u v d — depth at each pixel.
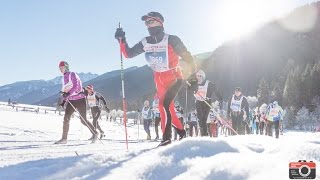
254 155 3.01
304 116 85.06
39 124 21.67
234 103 12.19
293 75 99.06
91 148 7.61
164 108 5.55
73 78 9.65
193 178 2.66
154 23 5.64
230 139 3.90
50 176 3.39
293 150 3.10
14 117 32.03
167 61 5.63
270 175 2.43
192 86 5.78
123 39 5.93
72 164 3.59
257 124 22.81
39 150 7.10
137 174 3.02
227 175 2.56
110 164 3.44
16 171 3.63
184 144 3.50
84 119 9.89
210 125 14.26
